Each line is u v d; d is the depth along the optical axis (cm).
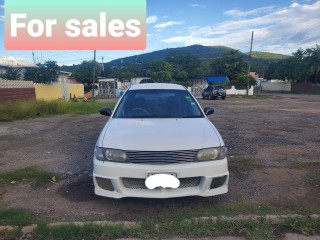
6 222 340
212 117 1338
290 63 5375
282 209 375
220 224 334
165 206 382
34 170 533
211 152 368
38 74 2772
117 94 4831
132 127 412
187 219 342
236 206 383
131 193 359
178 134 384
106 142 376
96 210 376
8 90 1648
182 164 354
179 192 357
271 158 608
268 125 1074
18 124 1152
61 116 1452
